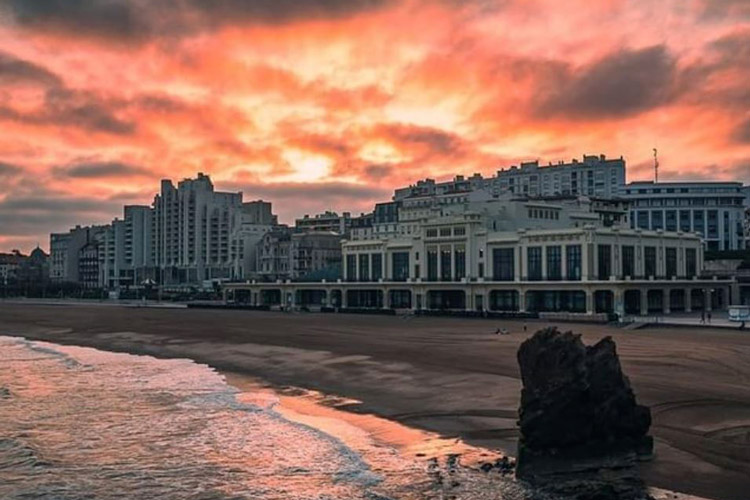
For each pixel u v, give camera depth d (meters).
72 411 39.09
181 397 43.19
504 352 57.53
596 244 100.81
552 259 105.50
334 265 184.38
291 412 37.91
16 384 49.56
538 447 25.25
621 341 62.69
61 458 29.48
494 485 24.03
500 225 120.81
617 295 95.88
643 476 23.98
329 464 27.61
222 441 31.64
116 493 25.02
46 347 81.88
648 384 38.62
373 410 37.22
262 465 27.89
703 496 22.08
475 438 30.25
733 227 185.62
